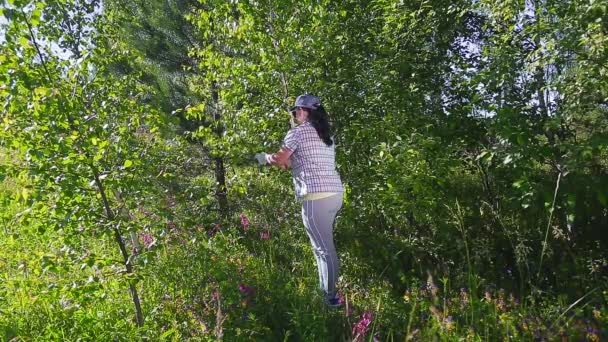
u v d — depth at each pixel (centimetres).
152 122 363
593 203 461
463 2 501
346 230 512
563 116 414
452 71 531
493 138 500
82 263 324
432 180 470
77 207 324
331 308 384
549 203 412
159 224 346
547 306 378
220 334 305
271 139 492
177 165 405
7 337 342
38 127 299
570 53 394
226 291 397
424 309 364
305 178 387
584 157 387
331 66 501
